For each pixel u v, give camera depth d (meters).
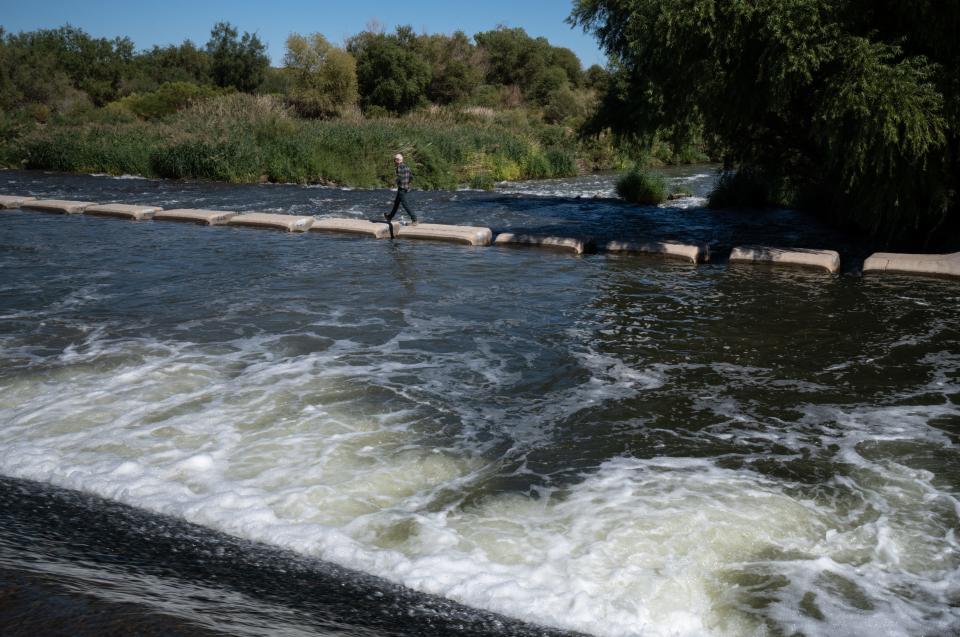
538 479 5.43
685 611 3.87
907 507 5.06
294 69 50.88
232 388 7.18
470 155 35.62
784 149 17.84
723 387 7.47
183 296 10.98
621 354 8.52
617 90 21.31
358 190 28.05
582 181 36.53
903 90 11.74
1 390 7.03
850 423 6.57
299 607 3.55
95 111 51.03
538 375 7.79
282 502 4.96
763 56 12.70
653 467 5.66
